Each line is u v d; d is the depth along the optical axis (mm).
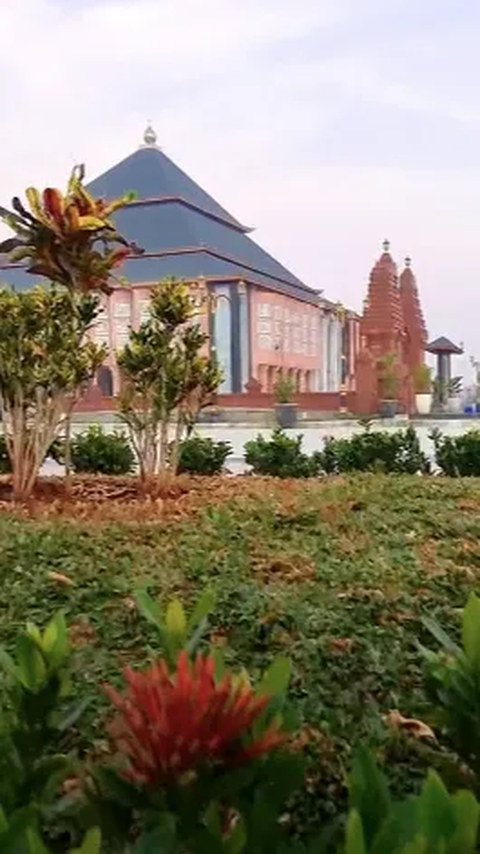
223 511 5684
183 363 7176
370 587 3697
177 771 1187
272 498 6512
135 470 9328
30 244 8172
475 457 9711
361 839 939
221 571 4012
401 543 4773
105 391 18766
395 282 28781
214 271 31734
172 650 1678
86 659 2734
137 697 1228
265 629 3041
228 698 1226
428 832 982
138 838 1203
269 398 24922
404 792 1828
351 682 2592
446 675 1499
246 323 31484
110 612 3316
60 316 6770
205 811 1159
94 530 5066
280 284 36094
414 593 3623
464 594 3607
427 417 22875
